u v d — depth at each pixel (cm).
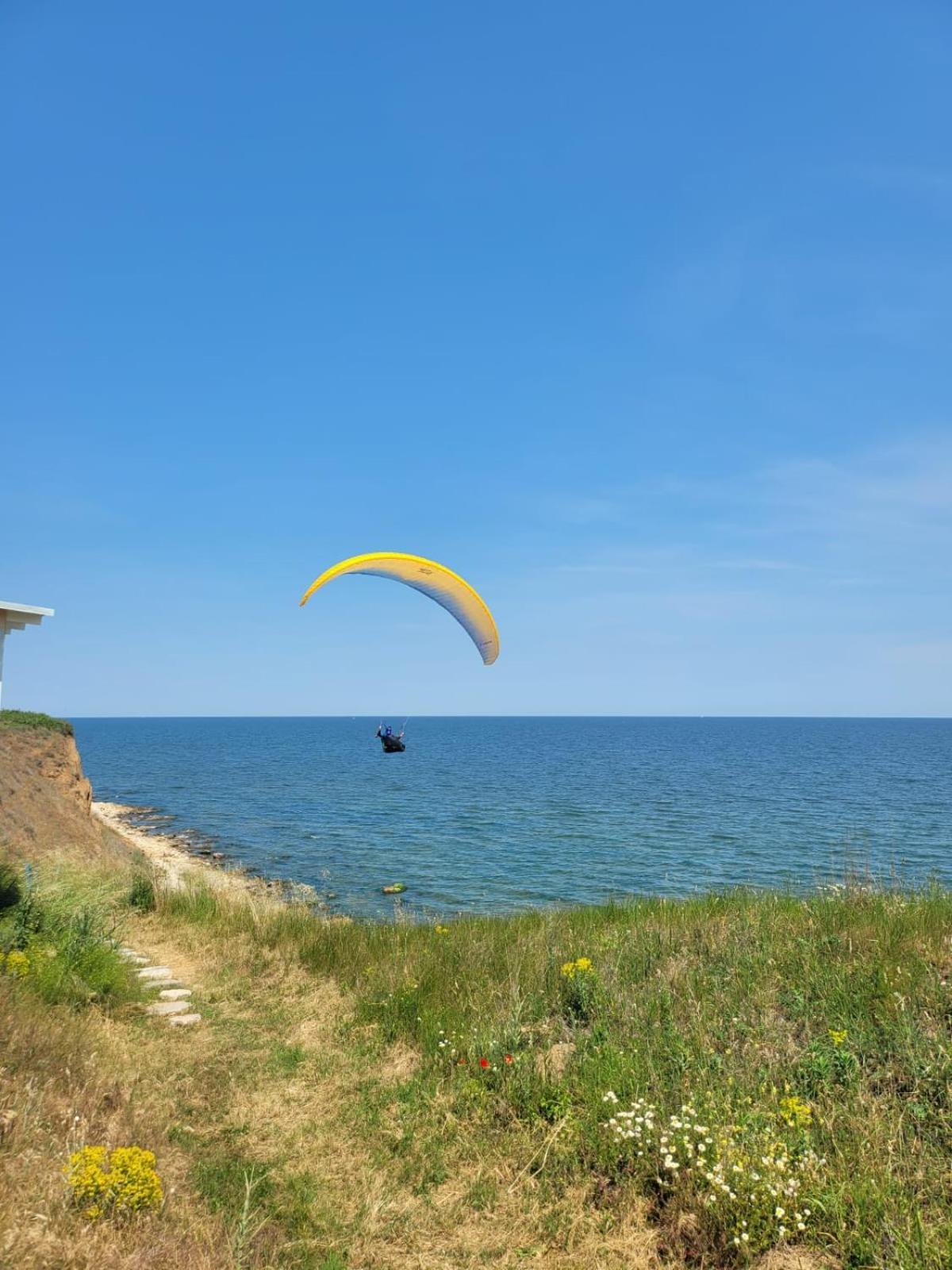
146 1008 848
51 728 2253
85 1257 381
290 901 1848
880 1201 439
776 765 8769
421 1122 604
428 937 1105
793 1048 612
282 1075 693
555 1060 669
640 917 1153
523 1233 478
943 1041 574
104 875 1388
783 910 1016
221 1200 492
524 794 5597
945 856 2819
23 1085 524
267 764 9150
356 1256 456
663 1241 462
